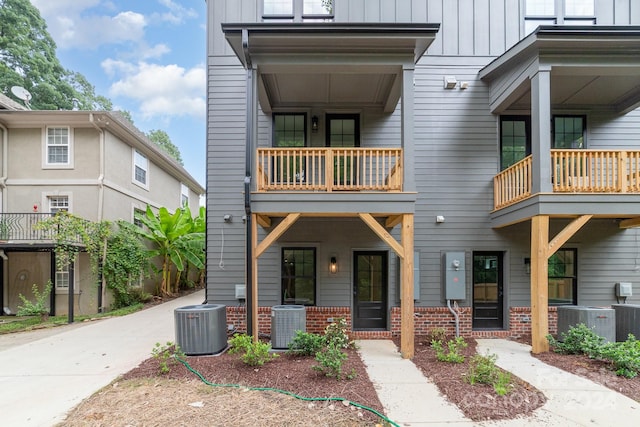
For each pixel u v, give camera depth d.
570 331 5.64
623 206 5.76
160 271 13.43
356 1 7.49
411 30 5.58
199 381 4.38
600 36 5.64
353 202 5.82
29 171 10.73
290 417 3.48
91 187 10.80
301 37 5.67
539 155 5.84
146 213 13.14
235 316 7.14
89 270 10.53
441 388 4.26
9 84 19.83
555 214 5.78
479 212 7.42
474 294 7.42
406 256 5.68
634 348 4.84
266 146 7.49
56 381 4.61
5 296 10.42
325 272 7.22
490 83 7.47
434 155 7.48
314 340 5.39
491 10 7.62
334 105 7.56
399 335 7.02
